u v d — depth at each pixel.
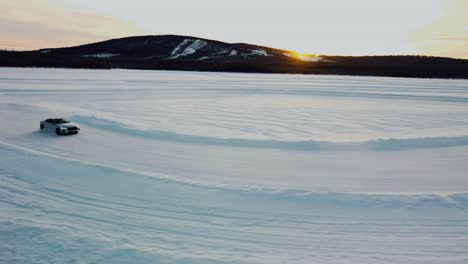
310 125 31.27
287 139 22.98
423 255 8.91
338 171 17.17
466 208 11.77
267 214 11.51
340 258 8.77
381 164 18.45
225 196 12.97
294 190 13.35
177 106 41.72
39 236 9.77
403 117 36.88
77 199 12.66
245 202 12.45
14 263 8.50
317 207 12.04
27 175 15.13
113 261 8.65
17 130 25.53
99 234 9.99
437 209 11.73
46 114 31.83
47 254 8.91
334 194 12.92
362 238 9.88
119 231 10.23
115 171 15.56
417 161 19.11
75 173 15.42
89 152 20.09
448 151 21.22
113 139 23.34
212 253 9.02
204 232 10.24
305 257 8.84
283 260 8.67
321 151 20.98
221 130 27.73
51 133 24.73
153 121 31.05
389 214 11.44
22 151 18.61
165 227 10.54
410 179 16.02
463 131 28.80
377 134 27.47
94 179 14.73
